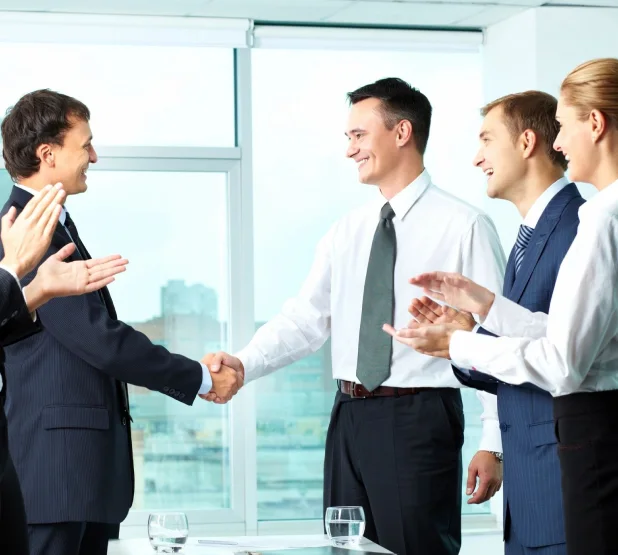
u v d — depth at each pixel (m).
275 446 5.38
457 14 5.15
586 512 2.06
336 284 3.21
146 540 2.47
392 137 3.13
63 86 5.20
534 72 5.06
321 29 5.25
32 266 1.96
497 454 3.07
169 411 5.28
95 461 2.64
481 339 2.20
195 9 4.96
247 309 5.32
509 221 5.23
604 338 2.06
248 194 5.34
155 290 5.30
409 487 2.97
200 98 5.34
